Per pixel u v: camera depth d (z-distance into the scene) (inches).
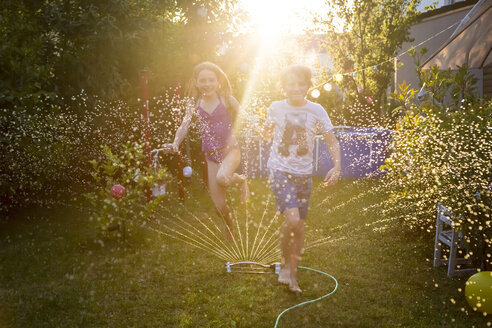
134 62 312.7
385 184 296.4
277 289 156.4
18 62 240.1
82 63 279.0
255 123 163.6
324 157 344.8
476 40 277.9
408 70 513.3
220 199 168.7
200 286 159.0
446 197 165.2
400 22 478.0
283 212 146.5
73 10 285.7
